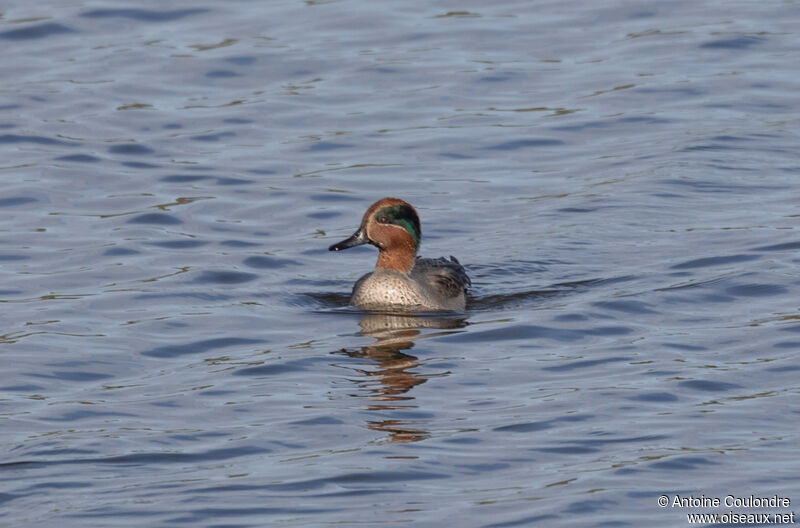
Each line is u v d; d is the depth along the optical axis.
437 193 20.05
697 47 26.20
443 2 29.23
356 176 20.80
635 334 14.44
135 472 11.00
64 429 11.93
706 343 13.99
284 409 12.42
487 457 11.23
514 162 21.34
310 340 14.59
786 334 14.09
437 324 15.16
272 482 10.77
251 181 20.64
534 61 25.75
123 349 14.17
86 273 16.81
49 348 14.12
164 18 28.30
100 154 21.73
